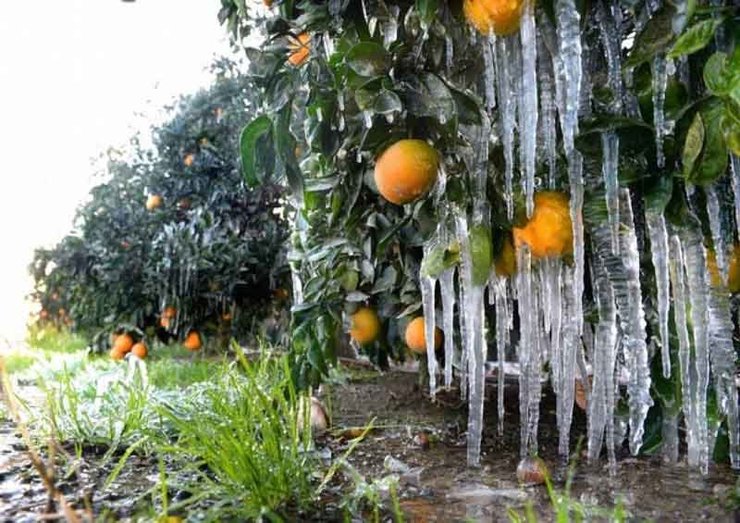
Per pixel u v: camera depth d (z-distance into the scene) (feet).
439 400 9.25
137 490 4.80
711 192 4.34
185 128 16.24
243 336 16.26
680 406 5.55
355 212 6.78
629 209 4.79
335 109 5.56
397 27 5.12
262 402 5.49
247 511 4.28
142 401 6.72
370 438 6.92
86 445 6.11
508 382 11.37
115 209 16.47
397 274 7.23
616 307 5.67
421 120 5.07
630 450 5.87
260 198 15.78
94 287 16.79
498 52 4.75
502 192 5.15
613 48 4.46
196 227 15.48
